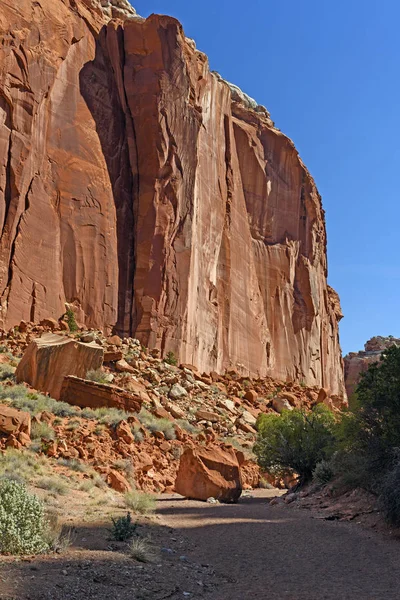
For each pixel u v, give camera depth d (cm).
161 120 4344
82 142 4009
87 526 1070
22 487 858
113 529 998
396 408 1349
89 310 3784
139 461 2017
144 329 3991
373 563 912
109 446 2030
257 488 2420
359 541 1072
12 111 3481
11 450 1716
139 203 4269
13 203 3400
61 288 3656
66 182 3834
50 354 2489
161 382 3253
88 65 4244
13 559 737
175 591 713
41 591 617
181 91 4534
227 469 1808
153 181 4272
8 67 3481
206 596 715
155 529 1141
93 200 3950
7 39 3509
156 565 830
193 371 3834
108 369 3014
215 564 904
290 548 1015
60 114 3903
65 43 3988
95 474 1744
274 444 1956
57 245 3672
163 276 4147
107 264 3941
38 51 3716
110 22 4516
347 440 1454
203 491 1742
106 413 2320
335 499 1526
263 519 1330
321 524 1248
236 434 2967
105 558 811
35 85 3641
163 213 4256
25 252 3422
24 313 3359
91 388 2420
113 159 4256
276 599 710
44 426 1977
